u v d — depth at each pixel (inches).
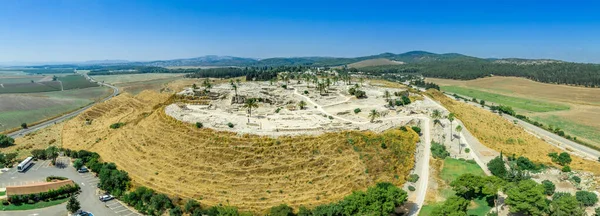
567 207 3988.7
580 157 6771.7
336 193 4889.3
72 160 6451.8
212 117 7121.1
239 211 4488.2
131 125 7588.6
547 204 4119.1
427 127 7253.9
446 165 5856.3
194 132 6230.3
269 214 4254.4
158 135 6471.5
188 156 5718.5
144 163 5816.9
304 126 6550.2
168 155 5866.1
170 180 5280.5
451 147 6535.4
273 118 7288.4
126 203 4808.1
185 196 4872.0
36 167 6107.3
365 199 4185.5
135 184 5201.8
